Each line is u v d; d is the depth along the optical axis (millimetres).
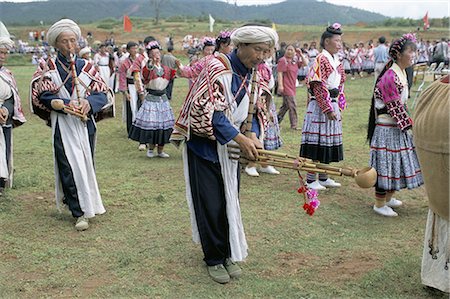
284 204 5992
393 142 5445
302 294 3959
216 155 4043
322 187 6547
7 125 5945
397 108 5266
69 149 5148
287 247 4812
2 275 4293
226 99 3910
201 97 3820
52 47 5660
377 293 3971
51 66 5098
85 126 5230
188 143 4074
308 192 4012
